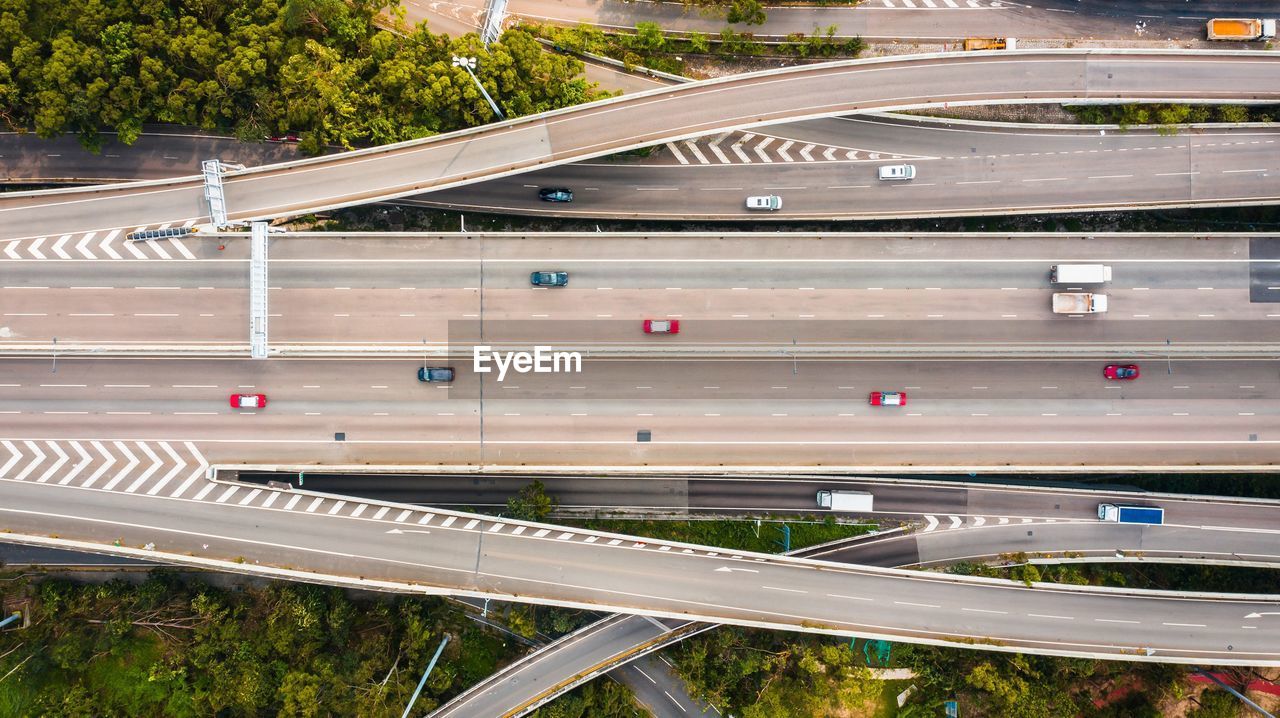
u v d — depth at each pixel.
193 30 85.75
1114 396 88.06
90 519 83.88
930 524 93.44
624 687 93.62
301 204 85.75
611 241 86.88
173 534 84.00
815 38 94.44
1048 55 90.69
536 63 87.75
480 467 85.69
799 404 87.62
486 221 95.06
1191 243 87.56
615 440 86.88
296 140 91.81
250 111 88.25
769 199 92.31
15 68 84.38
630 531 93.88
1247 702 90.50
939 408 87.81
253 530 84.31
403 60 85.88
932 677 92.19
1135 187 93.50
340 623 88.38
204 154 92.31
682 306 87.00
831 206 94.12
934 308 87.44
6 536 82.31
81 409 84.81
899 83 90.56
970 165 93.88
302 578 83.62
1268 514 91.25
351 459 86.12
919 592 89.19
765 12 96.44
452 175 86.50
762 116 89.44
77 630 89.25
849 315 87.25
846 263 87.19
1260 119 93.31
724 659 90.12
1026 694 86.88
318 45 85.69
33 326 84.88
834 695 92.19
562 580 86.31
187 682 90.94
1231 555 91.50
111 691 91.19
